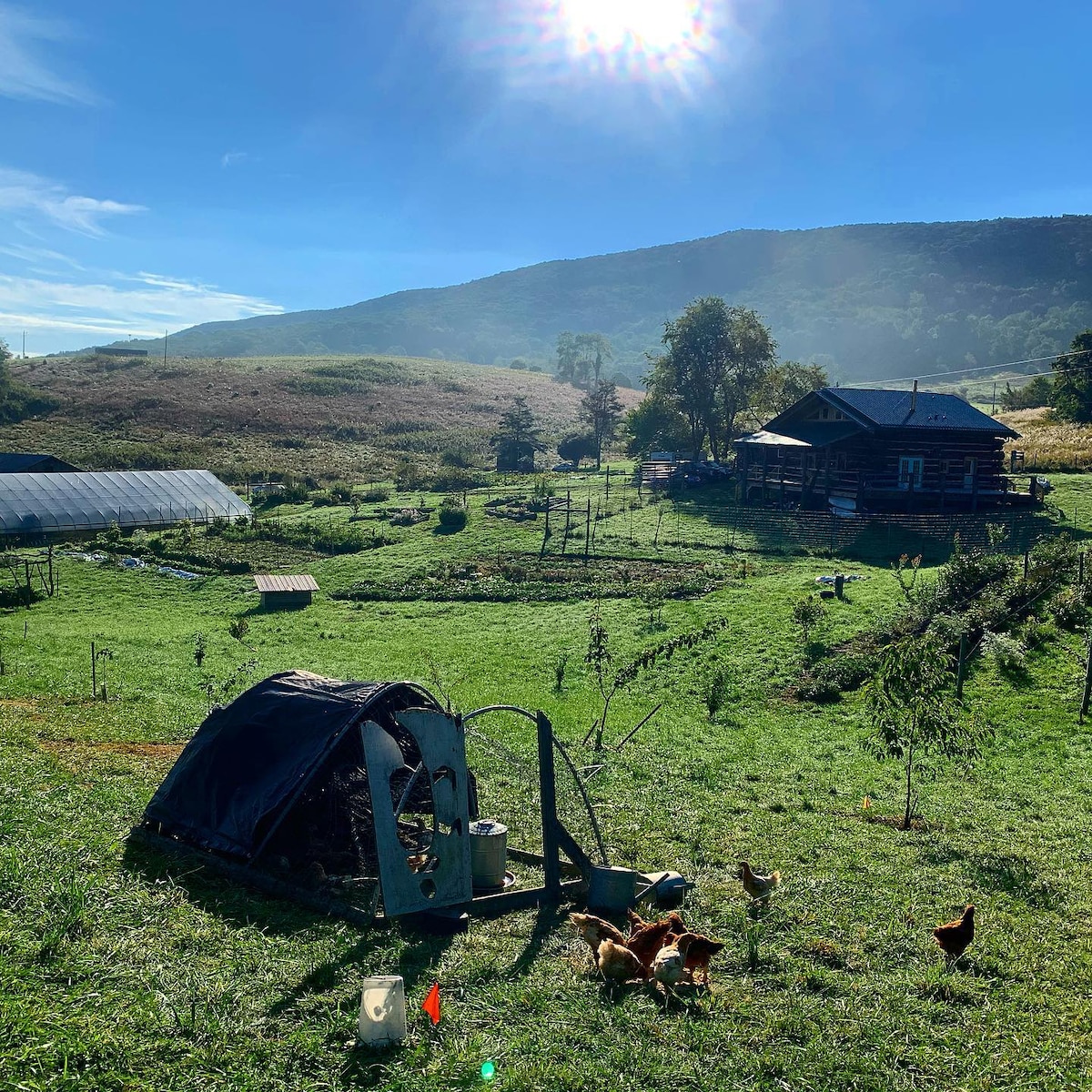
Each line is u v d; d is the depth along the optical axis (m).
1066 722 24.98
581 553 51.62
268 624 41.72
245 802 12.82
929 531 49.38
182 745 19.47
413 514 64.25
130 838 13.36
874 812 18.27
